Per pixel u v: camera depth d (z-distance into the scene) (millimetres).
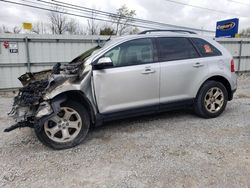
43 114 3355
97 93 3781
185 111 5422
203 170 2904
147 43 4223
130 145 3676
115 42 4035
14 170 3023
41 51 10531
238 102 6379
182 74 4422
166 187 2592
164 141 3781
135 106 4109
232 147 3508
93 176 2854
